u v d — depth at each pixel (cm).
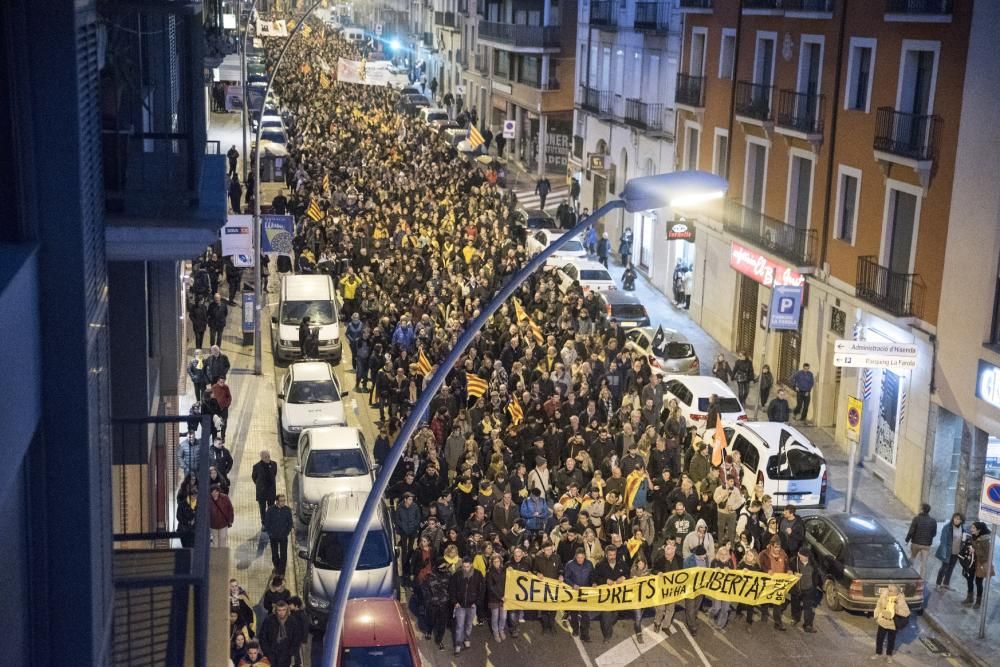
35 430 824
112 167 1223
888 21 3100
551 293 3850
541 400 2992
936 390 2822
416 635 2217
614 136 5684
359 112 7756
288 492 2808
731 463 2658
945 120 2853
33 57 806
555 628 2270
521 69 7856
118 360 1669
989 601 2444
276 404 3388
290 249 3634
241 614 1861
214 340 3750
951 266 2792
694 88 4428
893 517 2875
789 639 2259
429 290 3762
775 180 3819
